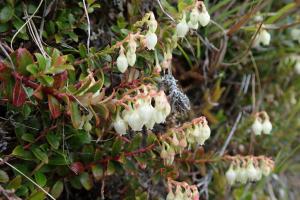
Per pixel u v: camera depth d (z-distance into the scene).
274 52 0.39
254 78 0.38
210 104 0.35
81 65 0.27
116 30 0.29
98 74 0.27
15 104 0.23
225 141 0.35
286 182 0.43
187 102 0.29
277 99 0.40
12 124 0.26
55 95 0.23
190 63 0.34
